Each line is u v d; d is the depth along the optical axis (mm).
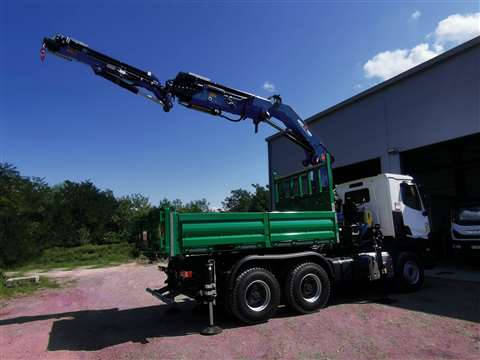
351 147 16078
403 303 7406
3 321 7543
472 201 12453
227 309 6254
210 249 6320
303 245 7422
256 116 8531
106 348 5426
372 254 8273
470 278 10000
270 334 5699
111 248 27969
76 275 16875
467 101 12016
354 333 5562
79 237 35562
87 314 7922
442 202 14672
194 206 35781
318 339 5355
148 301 9203
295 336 5543
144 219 7398
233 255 6770
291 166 19766
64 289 12242
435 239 14141
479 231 11781
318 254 7203
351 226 8422
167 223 6039
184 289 6469
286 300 6809
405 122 13906
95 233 37062
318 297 6984
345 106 16469
